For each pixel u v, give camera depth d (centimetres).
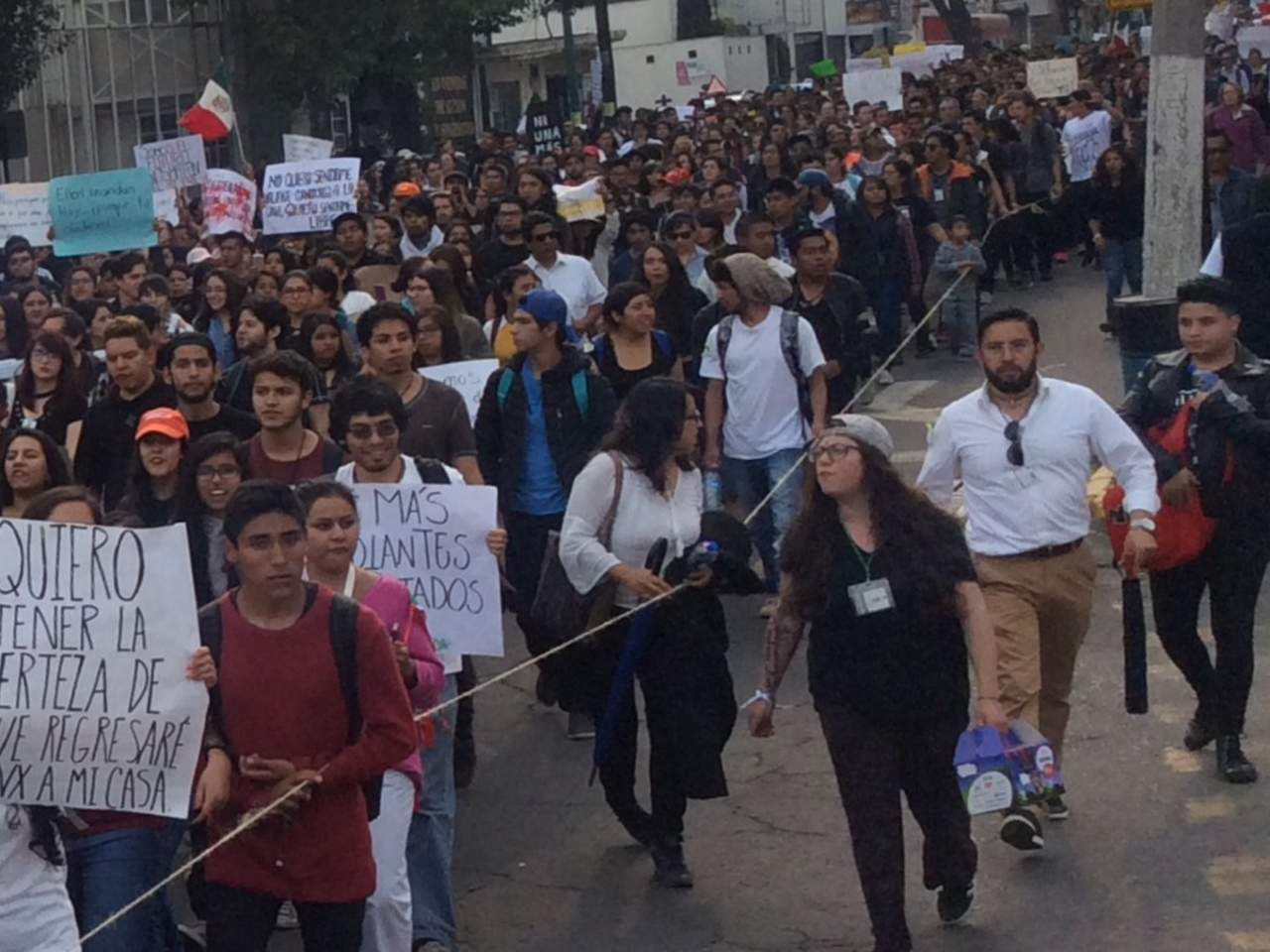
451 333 1056
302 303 1126
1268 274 969
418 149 4138
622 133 3428
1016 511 702
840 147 2291
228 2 3631
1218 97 2758
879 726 607
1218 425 739
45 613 500
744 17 6862
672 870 709
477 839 776
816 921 671
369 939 577
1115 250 1831
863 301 1116
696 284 1372
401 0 3634
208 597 680
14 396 991
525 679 1005
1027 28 7950
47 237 1856
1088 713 855
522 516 891
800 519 612
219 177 1906
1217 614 758
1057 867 695
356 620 506
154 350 864
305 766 504
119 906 530
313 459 732
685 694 689
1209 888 667
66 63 3578
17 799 498
